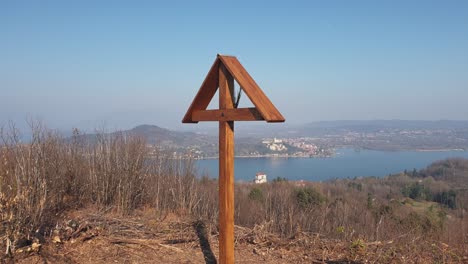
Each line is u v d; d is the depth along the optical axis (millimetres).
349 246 5535
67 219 5789
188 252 5250
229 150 4281
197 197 7430
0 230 4527
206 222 6465
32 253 4559
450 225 7660
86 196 6902
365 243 5590
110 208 6773
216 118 4371
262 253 5375
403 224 7918
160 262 4863
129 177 7094
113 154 7176
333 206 9539
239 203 8188
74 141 7395
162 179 7547
